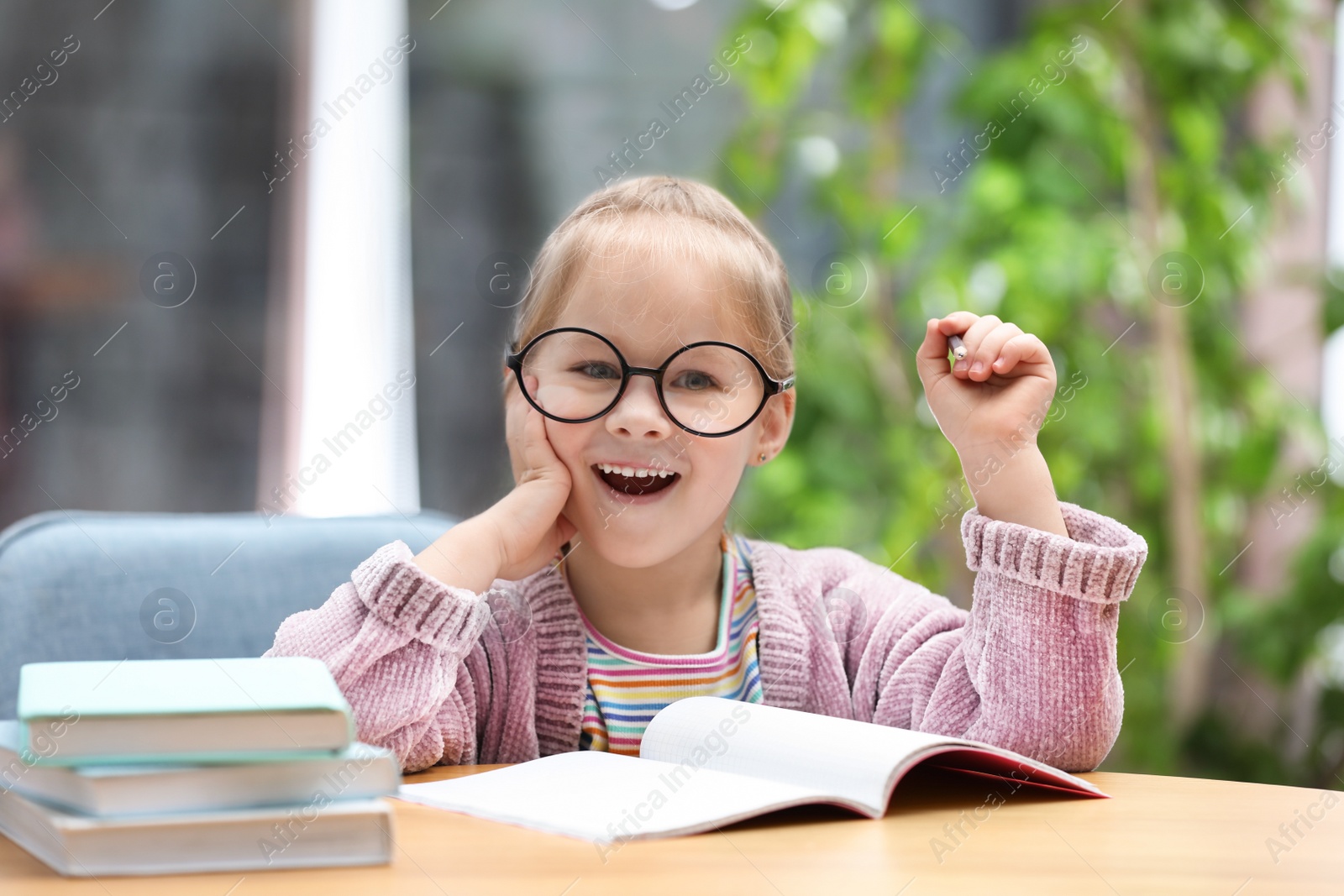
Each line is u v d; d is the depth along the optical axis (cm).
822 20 202
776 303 111
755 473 195
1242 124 240
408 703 84
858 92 212
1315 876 56
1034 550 87
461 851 57
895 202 212
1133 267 195
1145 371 208
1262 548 239
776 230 237
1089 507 207
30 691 57
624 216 105
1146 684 202
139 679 60
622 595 107
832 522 191
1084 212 206
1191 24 198
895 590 114
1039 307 196
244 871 53
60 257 229
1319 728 206
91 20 229
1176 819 68
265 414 233
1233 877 55
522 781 71
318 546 121
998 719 87
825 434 198
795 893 51
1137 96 202
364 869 53
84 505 228
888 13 206
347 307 229
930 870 55
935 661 100
